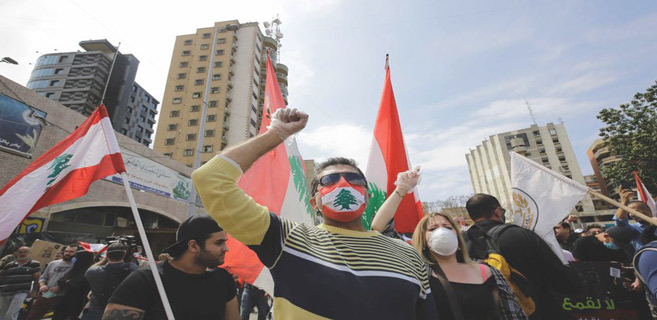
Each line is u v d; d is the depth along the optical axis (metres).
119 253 3.40
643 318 3.05
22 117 11.65
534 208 3.30
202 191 1.32
